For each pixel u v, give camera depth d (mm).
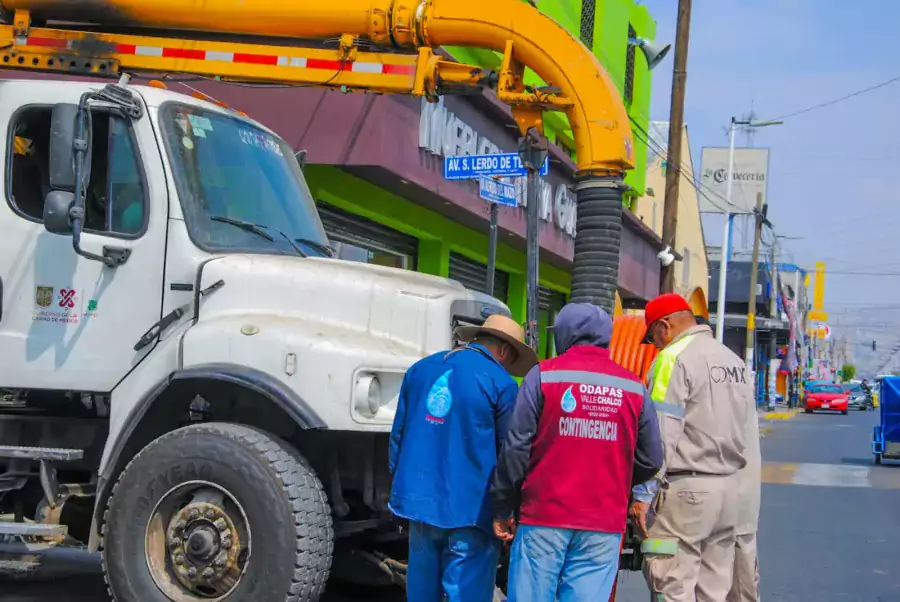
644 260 28188
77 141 5562
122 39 7867
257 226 6406
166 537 5504
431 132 13633
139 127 6082
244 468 5324
